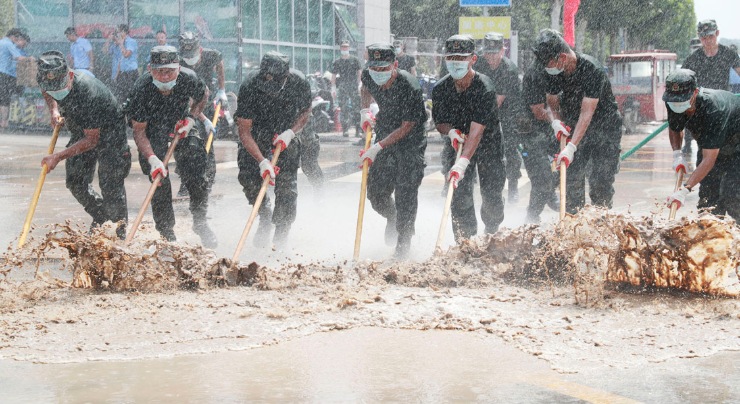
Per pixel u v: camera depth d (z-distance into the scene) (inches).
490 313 230.7
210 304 242.2
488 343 206.2
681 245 247.4
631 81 1252.5
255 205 305.3
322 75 1112.8
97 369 187.5
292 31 1101.7
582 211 263.9
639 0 1951.3
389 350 201.0
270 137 338.6
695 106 279.0
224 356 197.0
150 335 213.3
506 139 469.4
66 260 291.6
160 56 313.0
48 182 548.7
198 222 354.0
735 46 582.9
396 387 174.4
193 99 342.0
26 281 272.2
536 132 387.2
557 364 188.5
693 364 187.9
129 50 946.1
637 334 210.4
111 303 243.6
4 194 490.3
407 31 2054.6
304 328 219.5
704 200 314.0
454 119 324.8
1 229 373.7
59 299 249.4
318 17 1159.0
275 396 169.5
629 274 261.9
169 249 266.8
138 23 1013.8
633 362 189.5
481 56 470.6
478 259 273.3
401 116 325.4
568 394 169.0
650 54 1234.6
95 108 311.9
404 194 321.7
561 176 308.5
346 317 229.1
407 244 325.7
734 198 297.0
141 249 264.8
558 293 251.8
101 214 342.0
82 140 317.7
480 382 177.2
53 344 205.8
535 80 340.8
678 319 222.8
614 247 256.1
